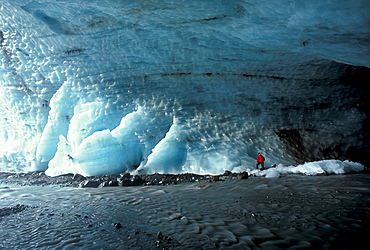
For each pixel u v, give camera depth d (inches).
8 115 459.2
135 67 382.9
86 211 214.8
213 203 219.5
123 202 237.5
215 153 373.1
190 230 162.1
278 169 344.2
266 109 392.8
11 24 390.9
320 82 366.6
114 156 387.9
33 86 445.4
